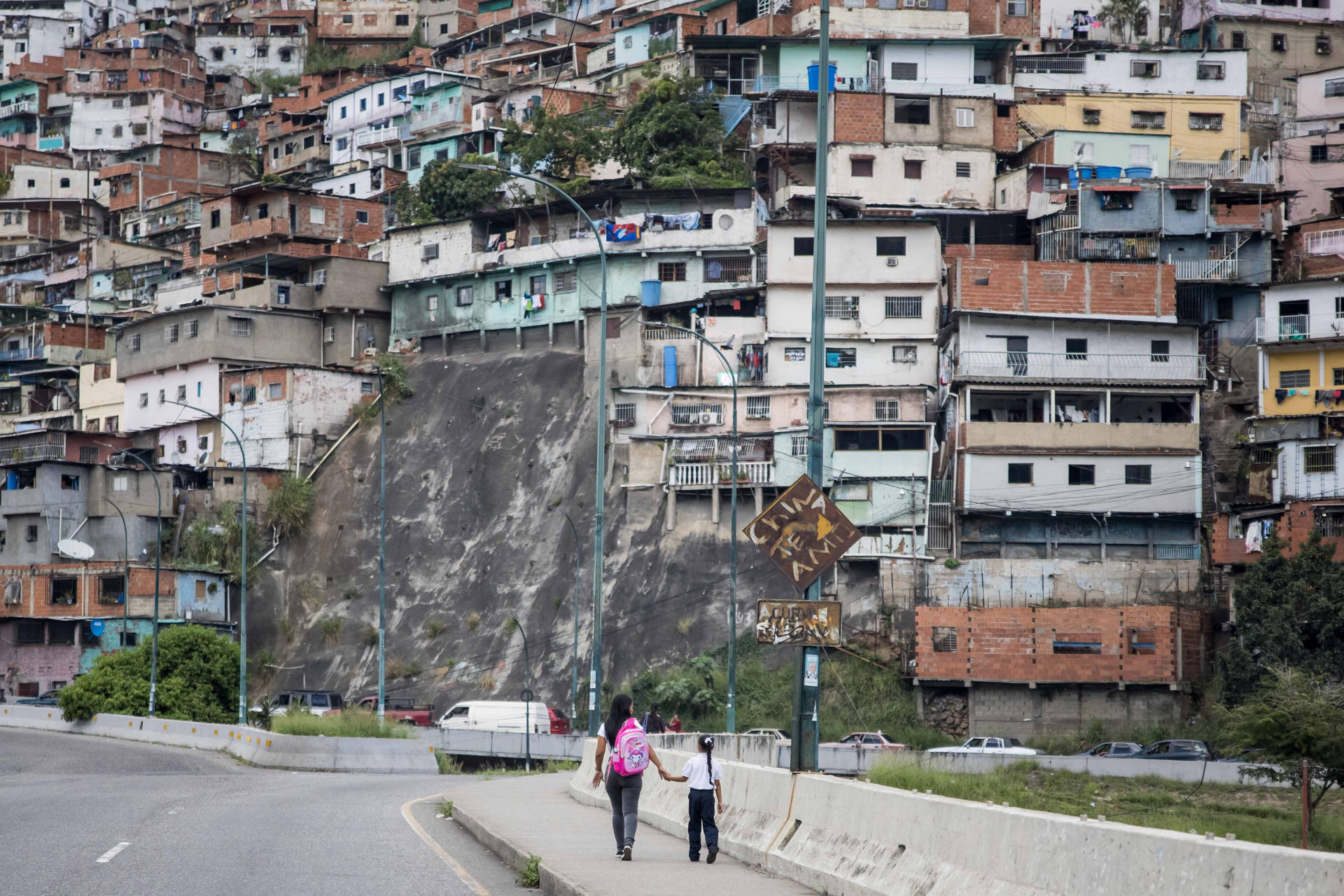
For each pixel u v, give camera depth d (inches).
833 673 2380.7
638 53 4138.8
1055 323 2628.0
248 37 5772.6
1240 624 2064.5
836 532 692.7
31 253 4773.6
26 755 1673.2
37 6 5994.1
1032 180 3139.8
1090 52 3543.3
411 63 5152.6
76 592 2915.8
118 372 3617.1
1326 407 2378.2
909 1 3400.6
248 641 2942.9
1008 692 2277.3
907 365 2778.1
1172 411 2613.2
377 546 3043.8
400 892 540.1
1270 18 3831.2
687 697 2389.3
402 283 3452.3
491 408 3174.2
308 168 4805.6
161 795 1035.9
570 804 981.8
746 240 3051.2
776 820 645.3
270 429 3253.0
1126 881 367.6
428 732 1870.1
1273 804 1539.1
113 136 5339.6
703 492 2736.2
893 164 3169.3
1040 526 2536.9
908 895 477.1
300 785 1270.9
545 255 3248.0
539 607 2753.4
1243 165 3302.2
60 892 516.1
